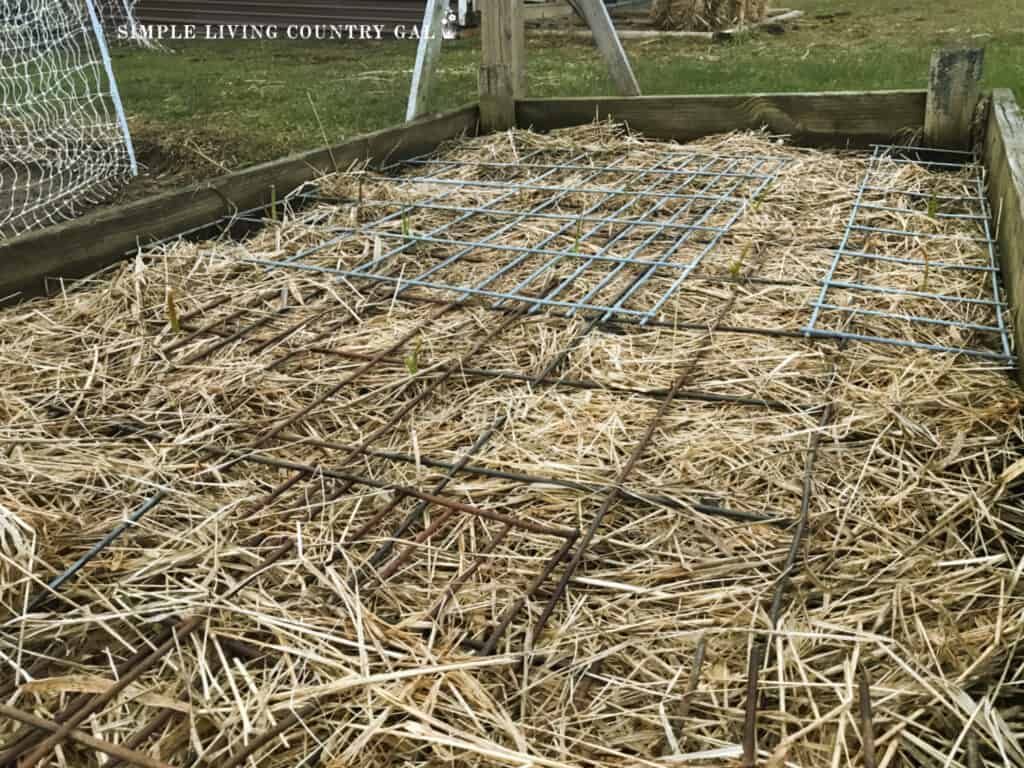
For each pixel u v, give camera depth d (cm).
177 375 224
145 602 149
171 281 276
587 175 381
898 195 338
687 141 443
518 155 420
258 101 655
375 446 193
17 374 225
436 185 371
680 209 328
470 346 235
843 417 195
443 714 127
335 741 123
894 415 192
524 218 329
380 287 273
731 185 357
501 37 449
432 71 445
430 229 323
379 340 239
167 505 174
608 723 127
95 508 173
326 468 184
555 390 212
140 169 507
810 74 644
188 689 129
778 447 185
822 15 1080
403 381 217
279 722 126
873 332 235
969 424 189
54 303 266
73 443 193
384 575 154
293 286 272
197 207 318
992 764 117
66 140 568
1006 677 130
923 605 143
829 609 143
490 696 130
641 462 183
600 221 321
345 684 128
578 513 169
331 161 373
